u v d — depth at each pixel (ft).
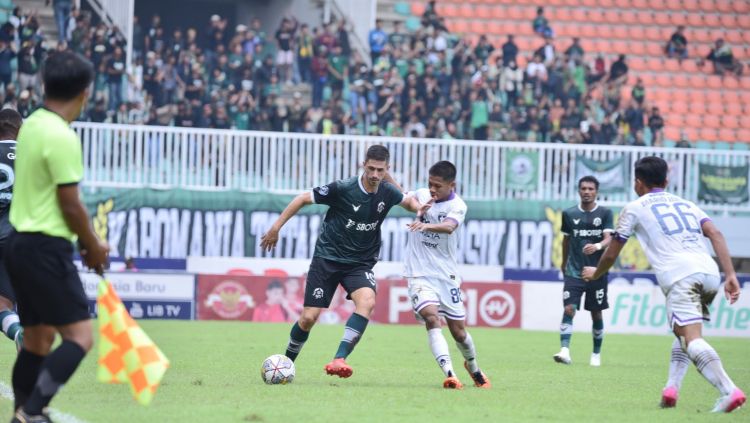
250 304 256.93
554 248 293.23
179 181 285.84
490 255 291.99
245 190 285.64
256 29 340.39
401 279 261.24
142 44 331.36
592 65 386.52
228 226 284.61
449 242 116.78
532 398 108.47
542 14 383.65
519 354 179.42
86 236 70.95
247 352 161.48
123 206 280.10
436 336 115.55
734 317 261.44
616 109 339.36
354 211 114.32
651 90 383.86
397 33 372.79
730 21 407.85
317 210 287.89
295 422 84.12
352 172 290.35
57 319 70.85
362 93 320.09
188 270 272.10
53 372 69.82
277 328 226.38
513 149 293.23
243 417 85.97
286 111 313.12
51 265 70.33
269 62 321.52
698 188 296.51
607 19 400.67
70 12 310.04
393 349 178.50
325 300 115.96
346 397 103.19
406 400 102.06
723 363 174.50
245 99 309.42
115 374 72.38
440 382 123.85
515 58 339.16
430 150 291.17
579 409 99.66
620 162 295.69
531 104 335.06
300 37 329.72
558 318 262.06
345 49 331.36
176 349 165.27
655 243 99.40
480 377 119.03
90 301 247.91
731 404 95.61
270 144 288.71
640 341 227.20
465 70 329.31
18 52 302.86
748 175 297.33
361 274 115.85
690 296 97.25
